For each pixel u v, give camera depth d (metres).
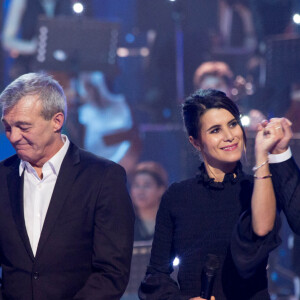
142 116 23.00
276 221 7.48
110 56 19.94
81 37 19.64
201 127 8.08
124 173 8.40
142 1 23.48
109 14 26.44
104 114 21.25
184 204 8.30
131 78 23.91
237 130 8.05
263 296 7.75
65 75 21.11
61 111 8.09
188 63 22.69
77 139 20.25
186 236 8.17
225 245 7.95
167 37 22.92
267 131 7.60
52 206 8.02
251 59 23.47
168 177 19.47
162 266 8.45
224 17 24.12
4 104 7.87
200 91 8.31
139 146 20.36
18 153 8.04
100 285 7.81
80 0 23.30
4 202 8.20
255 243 7.38
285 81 20.08
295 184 7.60
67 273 7.95
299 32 23.72
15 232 8.04
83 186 8.12
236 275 7.83
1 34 23.42
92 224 8.08
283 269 17.30
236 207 8.05
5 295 8.13
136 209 17.66
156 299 8.16
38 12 23.19
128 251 8.08
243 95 21.11
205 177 8.25
